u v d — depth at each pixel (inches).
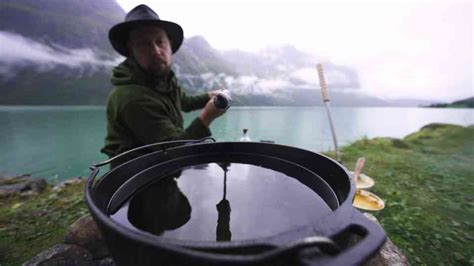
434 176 111.1
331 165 31.5
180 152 40.7
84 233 51.1
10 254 58.4
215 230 24.1
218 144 43.6
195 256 12.8
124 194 29.9
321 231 15.6
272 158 41.5
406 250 58.9
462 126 227.8
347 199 20.1
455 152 160.6
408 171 118.6
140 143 57.8
